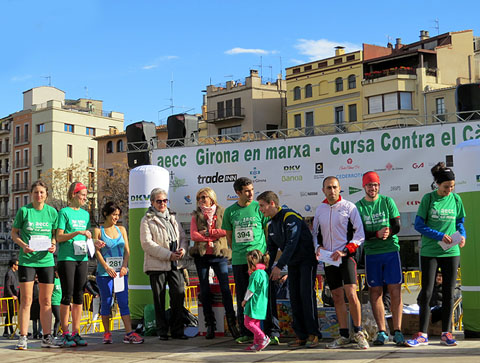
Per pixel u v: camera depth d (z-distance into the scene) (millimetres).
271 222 8031
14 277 14352
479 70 52594
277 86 63188
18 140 84500
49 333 8688
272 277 7664
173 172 10828
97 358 7613
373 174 7828
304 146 10047
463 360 6508
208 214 8938
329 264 7645
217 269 8945
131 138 11133
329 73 54000
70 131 82250
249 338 8422
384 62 51219
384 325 7836
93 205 62812
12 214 84250
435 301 8805
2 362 7445
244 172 10383
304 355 7297
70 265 8586
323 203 7824
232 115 62375
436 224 7730
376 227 7711
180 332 9062
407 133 9492
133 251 10031
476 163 8180
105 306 8875
